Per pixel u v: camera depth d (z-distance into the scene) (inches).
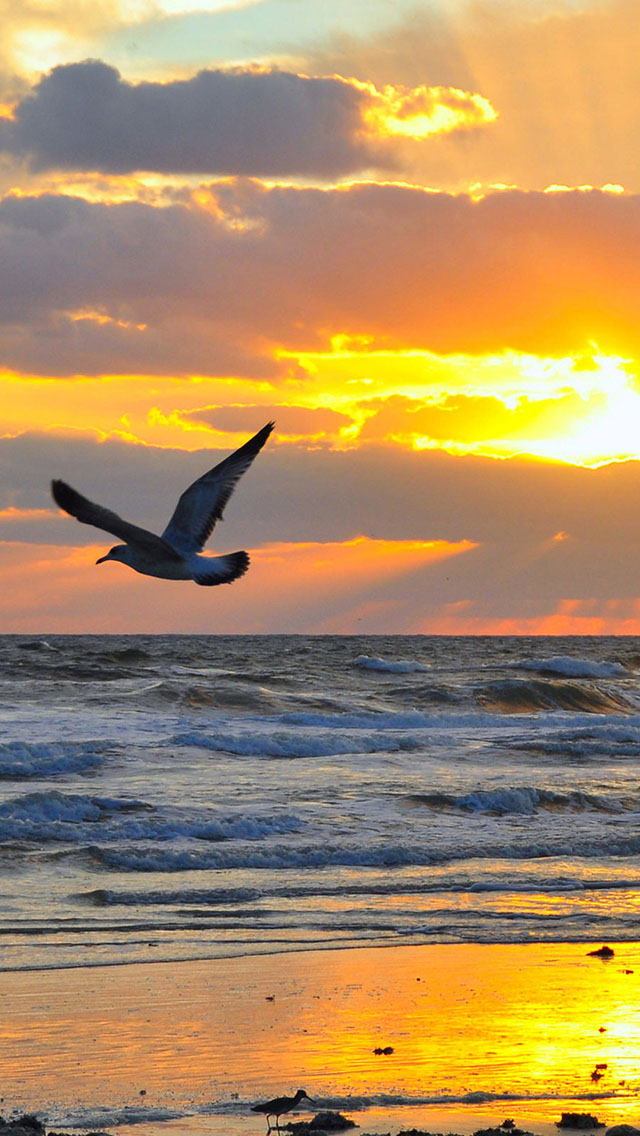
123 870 714.8
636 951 560.4
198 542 378.6
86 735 1235.2
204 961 537.6
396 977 515.2
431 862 748.0
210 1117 367.9
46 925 593.3
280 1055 422.9
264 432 393.7
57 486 333.7
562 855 767.7
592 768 1144.8
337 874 712.4
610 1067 415.2
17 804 837.8
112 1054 422.6
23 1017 459.2
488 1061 418.3
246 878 698.8
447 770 1111.6
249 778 1028.5
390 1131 356.2
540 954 553.3
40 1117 367.2
